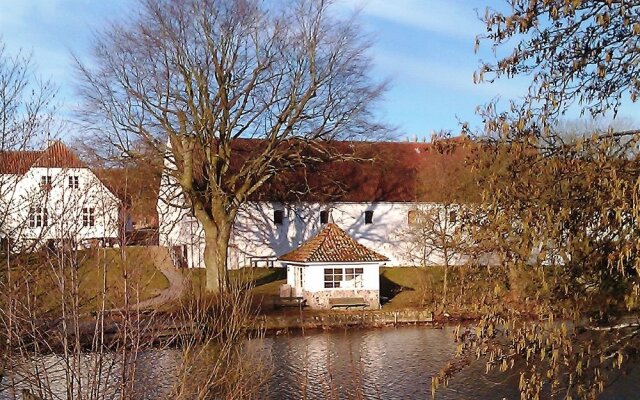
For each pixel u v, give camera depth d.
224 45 34.81
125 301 8.25
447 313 7.65
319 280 36.66
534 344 6.49
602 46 6.63
